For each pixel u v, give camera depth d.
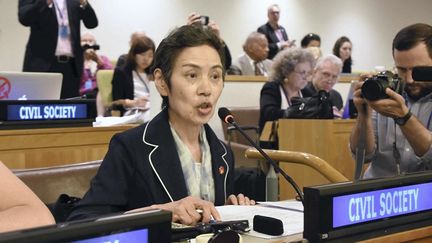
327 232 1.16
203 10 10.41
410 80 2.41
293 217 1.52
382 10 13.60
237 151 3.97
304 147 4.27
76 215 1.65
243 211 1.63
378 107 2.12
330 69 5.20
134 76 6.31
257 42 7.90
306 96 5.27
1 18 8.19
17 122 3.17
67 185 2.27
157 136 1.79
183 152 1.80
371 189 1.23
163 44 1.77
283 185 3.93
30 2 5.56
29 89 3.42
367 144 2.51
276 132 4.45
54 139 3.26
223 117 1.85
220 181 1.85
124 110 5.90
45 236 0.76
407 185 1.30
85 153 3.38
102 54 9.14
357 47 13.14
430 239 1.35
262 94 5.26
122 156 1.76
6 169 1.34
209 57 1.73
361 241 1.21
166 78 1.76
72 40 5.87
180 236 1.31
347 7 12.87
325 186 1.17
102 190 1.71
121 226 0.84
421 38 2.33
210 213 1.45
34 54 5.70
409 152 2.54
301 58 5.15
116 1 9.27
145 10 9.62
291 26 11.83
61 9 5.78
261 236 1.30
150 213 0.88
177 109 1.75
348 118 4.55
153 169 1.75
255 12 11.17
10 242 0.74
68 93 5.89
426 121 2.51
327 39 12.52
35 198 1.30
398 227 1.28
